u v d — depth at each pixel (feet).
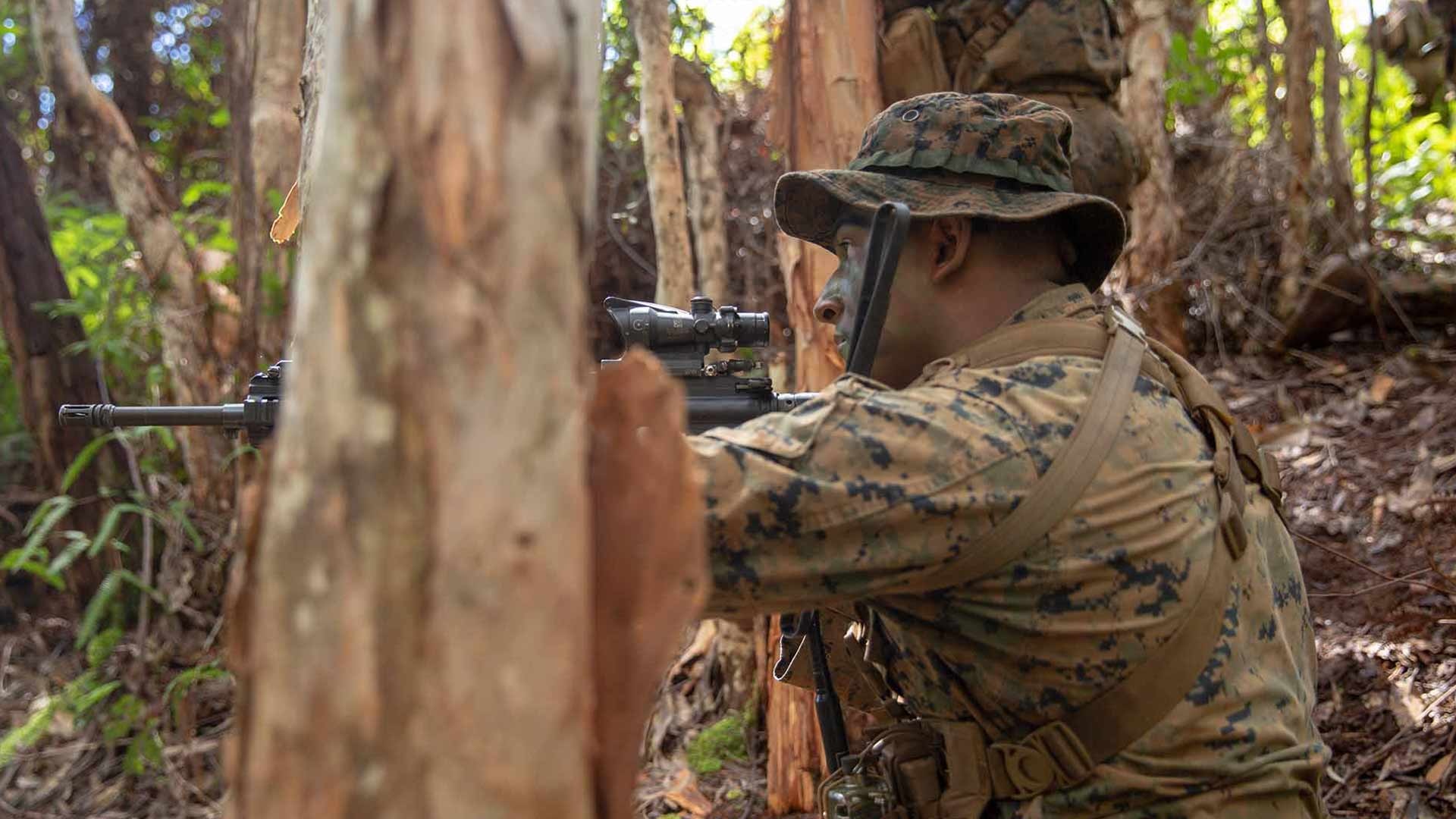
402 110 1.78
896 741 4.39
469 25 1.77
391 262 1.77
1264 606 4.17
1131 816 3.83
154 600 13.38
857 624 4.67
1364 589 9.27
